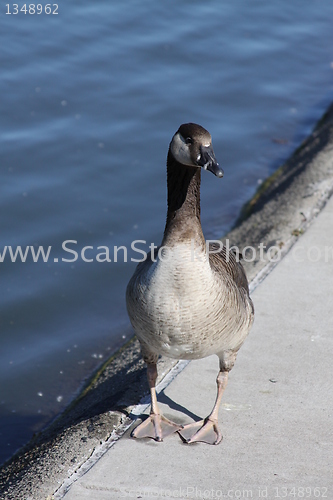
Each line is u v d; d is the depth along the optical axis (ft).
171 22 48.98
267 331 18.34
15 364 22.18
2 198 30.07
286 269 21.56
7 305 24.80
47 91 38.34
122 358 21.33
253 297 19.99
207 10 52.34
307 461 13.69
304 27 52.49
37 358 22.45
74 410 18.84
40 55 41.88
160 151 34.04
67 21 46.29
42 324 24.07
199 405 15.74
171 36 46.85
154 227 28.89
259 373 16.63
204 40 47.26
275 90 42.60
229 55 46.09
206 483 13.15
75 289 25.66
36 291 25.48
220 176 13.08
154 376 15.14
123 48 44.16
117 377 19.38
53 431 17.85
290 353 17.38
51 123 35.60
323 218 24.90
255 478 13.25
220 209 31.48
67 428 16.25
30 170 31.99
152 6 50.55
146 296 13.38
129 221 29.19
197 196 13.53
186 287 13.12
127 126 35.99
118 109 37.50
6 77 39.37
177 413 15.48
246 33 49.98
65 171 32.12
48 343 23.21
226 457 13.92
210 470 13.55
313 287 20.48
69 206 29.91
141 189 31.22
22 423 19.48
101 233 28.43
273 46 48.67
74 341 23.25
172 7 51.21
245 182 33.58
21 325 24.00
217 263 14.94
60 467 13.97
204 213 31.22
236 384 16.26
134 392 16.63
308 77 44.78
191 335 13.52
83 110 37.01
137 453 14.14
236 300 14.02
